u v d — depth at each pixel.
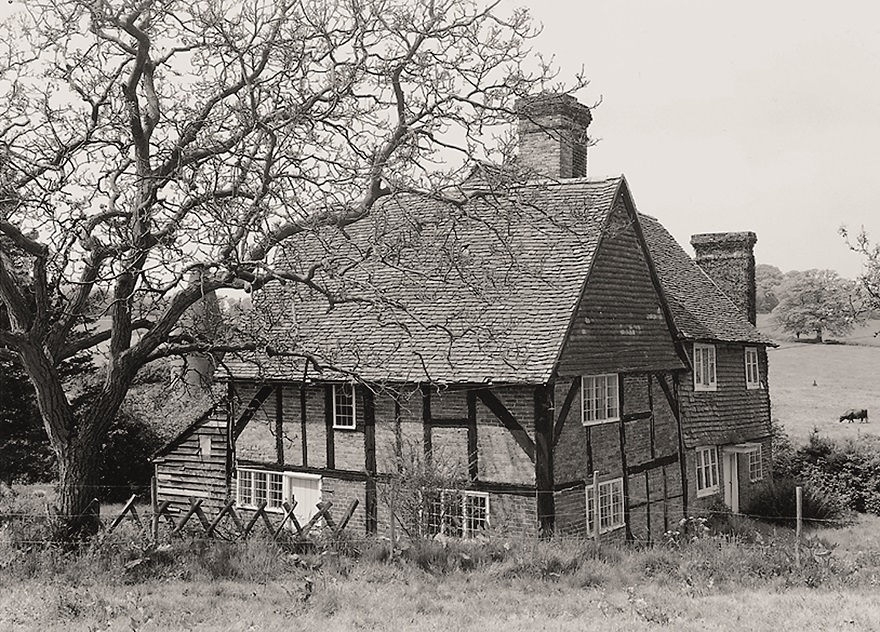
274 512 22.72
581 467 20.36
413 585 14.05
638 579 15.30
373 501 21.19
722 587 14.96
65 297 16.91
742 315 31.61
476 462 19.78
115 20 15.41
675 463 24.81
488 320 20.67
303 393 22.50
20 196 14.91
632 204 23.25
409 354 20.94
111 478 31.80
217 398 23.41
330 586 13.70
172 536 16.62
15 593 12.79
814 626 11.82
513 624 11.70
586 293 21.02
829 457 32.91
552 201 23.12
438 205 23.02
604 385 21.69
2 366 28.98
